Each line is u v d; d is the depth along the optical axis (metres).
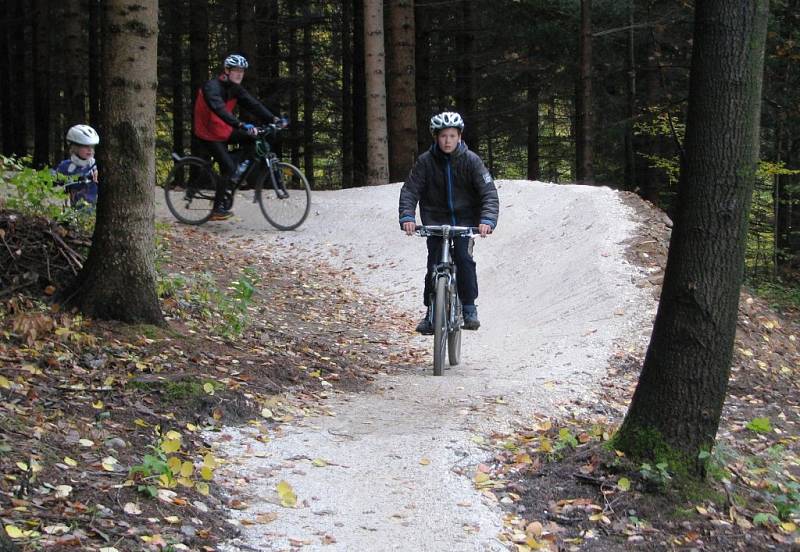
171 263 9.89
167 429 4.76
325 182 31.48
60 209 7.64
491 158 29.91
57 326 5.83
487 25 21.64
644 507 4.23
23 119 24.58
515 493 4.39
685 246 4.39
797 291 13.29
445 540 3.80
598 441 4.84
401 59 15.83
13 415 4.35
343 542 3.74
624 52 20.80
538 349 7.71
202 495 4.03
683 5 17.59
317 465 4.62
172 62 24.67
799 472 5.33
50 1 21.92
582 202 11.06
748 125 4.26
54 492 3.65
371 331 8.84
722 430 5.94
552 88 22.59
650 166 18.80
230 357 6.26
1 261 6.59
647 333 7.70
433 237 7.00
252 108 12.30
